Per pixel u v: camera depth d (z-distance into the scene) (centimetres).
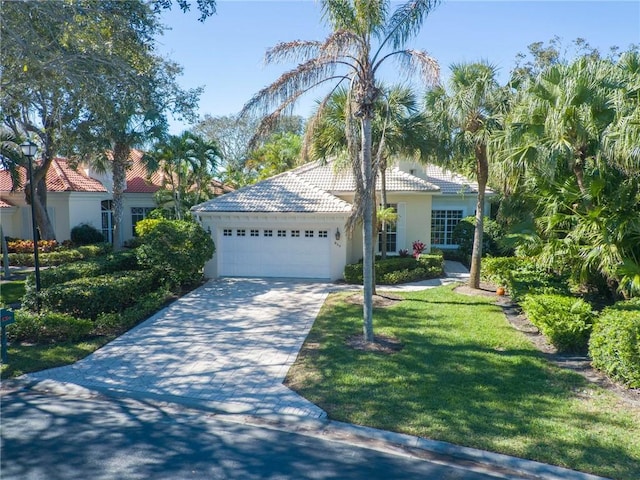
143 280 1375
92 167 2642
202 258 1600
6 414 699
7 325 970
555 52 2703
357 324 1148
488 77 1343
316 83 1011
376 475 541
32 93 1386
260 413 701
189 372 863
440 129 1398
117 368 884
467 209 2506
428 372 830
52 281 1296
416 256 1942
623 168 932
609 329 791
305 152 1098
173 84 1908
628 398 721
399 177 2078
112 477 530
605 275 1136
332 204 1753
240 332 1107
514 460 568
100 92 1316
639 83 1004
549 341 952
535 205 1334
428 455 589
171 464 561
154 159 2448
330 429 656
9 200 2775
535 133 1028
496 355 909
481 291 1546
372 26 997
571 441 601
